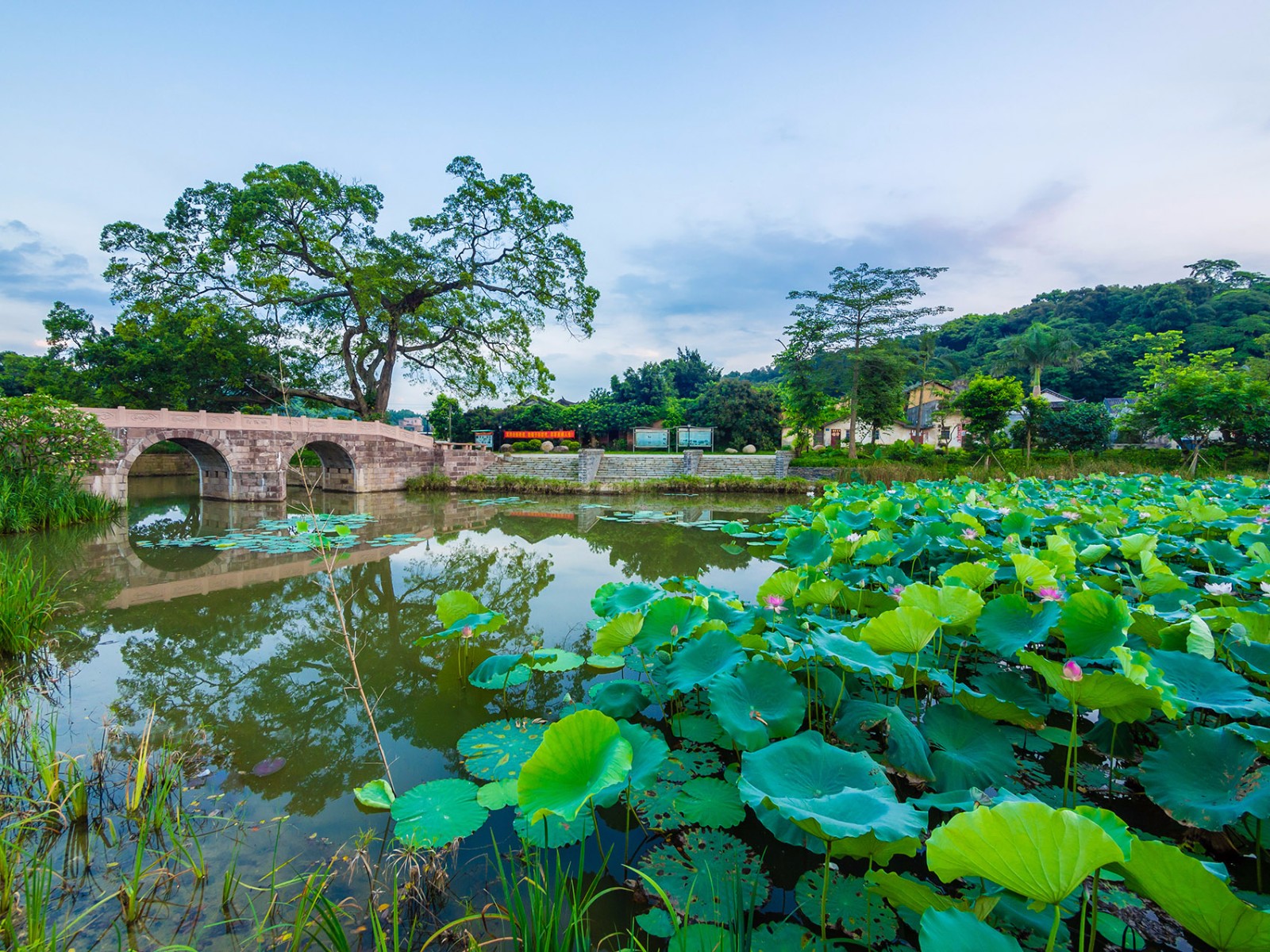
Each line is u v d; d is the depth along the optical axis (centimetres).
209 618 604
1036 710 283
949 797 181
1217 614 292
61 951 201
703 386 5084
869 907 206
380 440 2070
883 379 2653
